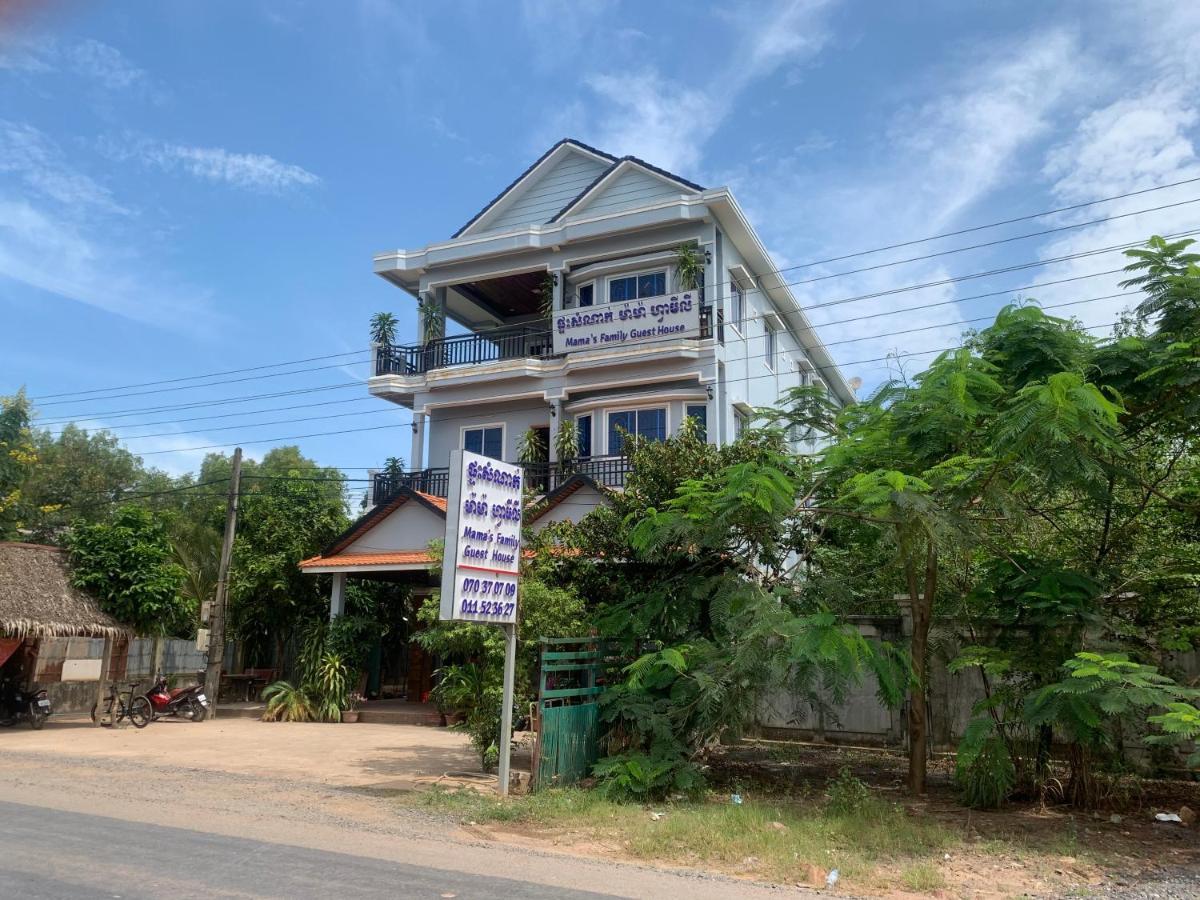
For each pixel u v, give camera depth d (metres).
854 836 7.60
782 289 23.73
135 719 17.44
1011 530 10.03
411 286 24.44
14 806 8.31
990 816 8.84
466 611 9.05
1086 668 7.51
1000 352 9.60
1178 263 9.25
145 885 5.46
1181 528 10.64
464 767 11.65
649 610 10.66
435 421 23.22
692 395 19.70
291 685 19.83
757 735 14.04
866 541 11.03
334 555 20.27
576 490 18.14
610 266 21.42
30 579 16.42
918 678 9.73
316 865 6.16
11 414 25.47
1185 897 6.09
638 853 7.10
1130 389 9.14
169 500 37.53
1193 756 7.99
